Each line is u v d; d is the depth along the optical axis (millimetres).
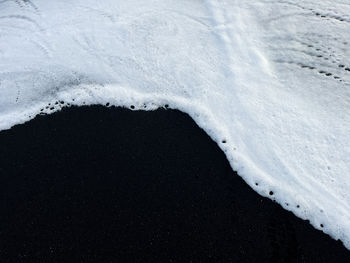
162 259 2406
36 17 4332
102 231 2559
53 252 2477
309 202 2656
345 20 4008
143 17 4234
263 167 2889
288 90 3420
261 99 3355
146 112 3326
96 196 2756
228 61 3709
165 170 2893
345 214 2582
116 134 3156
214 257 2408
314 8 4188
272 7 4266
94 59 3805
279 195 2717
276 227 2545
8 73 3732
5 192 2832
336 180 2773
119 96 3443
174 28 4090
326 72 3545
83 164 2963
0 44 4031
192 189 2770
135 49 3879
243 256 2408
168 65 3699
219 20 4148
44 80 3650
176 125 3209
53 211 2689
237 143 3053
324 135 3051
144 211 2652
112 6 4406
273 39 3902
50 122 3299
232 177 2846
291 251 2426
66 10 4398
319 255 2402
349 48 3723
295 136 3061
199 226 2557
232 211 2635
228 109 3293
